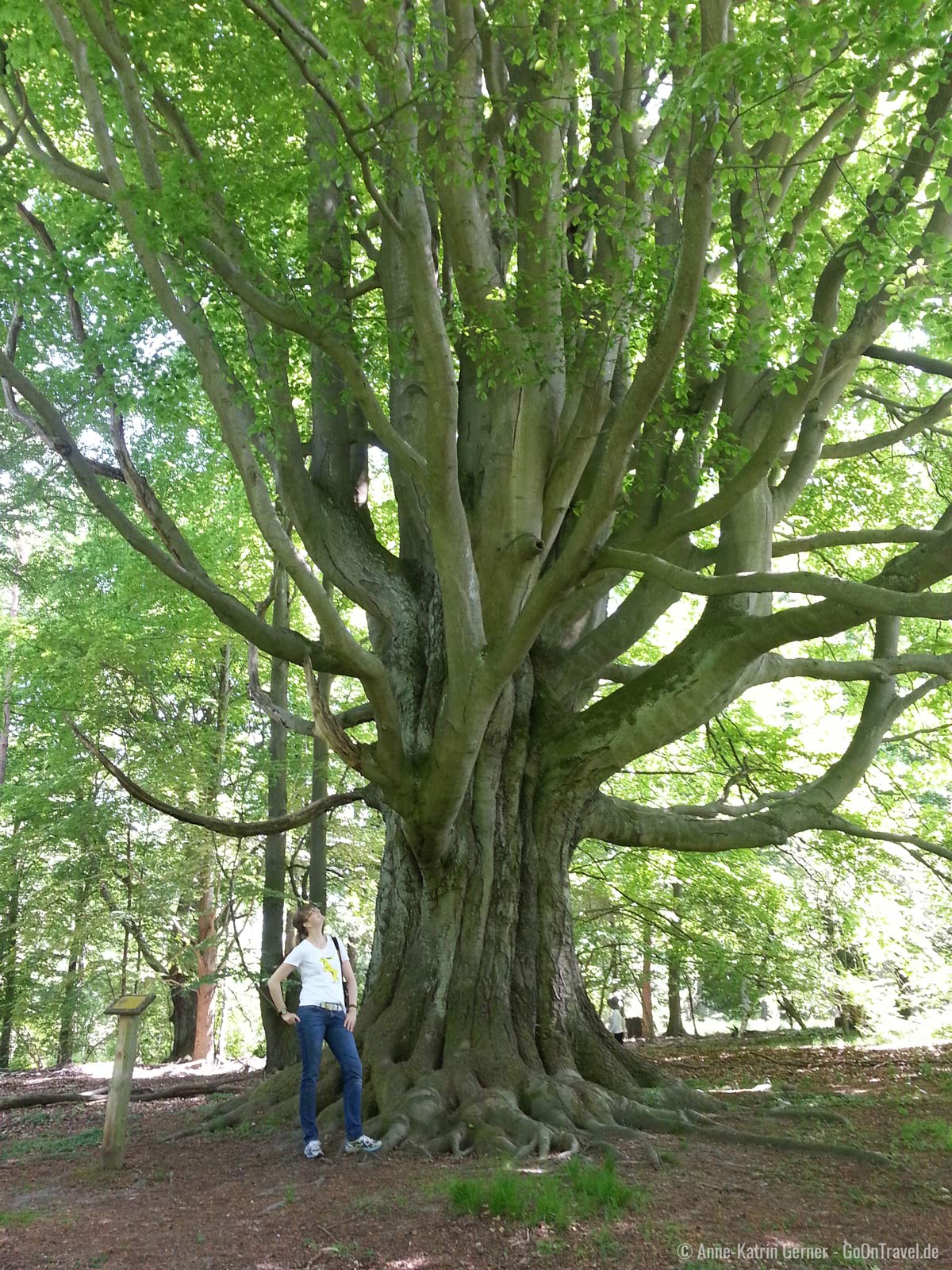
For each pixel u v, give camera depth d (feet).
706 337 25.71
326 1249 14.11
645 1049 48.06
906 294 22.97
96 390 26.40
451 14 24.71
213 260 22.44
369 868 56.34
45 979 62.54
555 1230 14.44
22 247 27.48
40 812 55.31
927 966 51.55
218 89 26.68
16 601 69.26
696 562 30.83
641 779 52.54
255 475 22.20
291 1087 26.40
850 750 33.55
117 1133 21.49
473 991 25.72
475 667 22.25
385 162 26.86
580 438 26.66
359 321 29.86
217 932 56.49
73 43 22.61
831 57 21.31
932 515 46.60
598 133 31.73
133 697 55.36
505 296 27.96
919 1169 17.95
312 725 31.68
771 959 44.80
